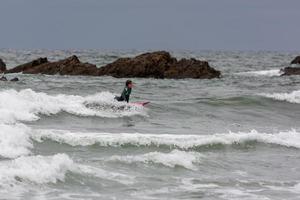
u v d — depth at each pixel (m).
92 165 60.22
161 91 152.00
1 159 59.81
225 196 54.19
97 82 167.62
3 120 84.44
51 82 160.88
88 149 69.19
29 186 51.44
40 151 65.88
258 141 81.38
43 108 95.69
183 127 96.19
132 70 199.75
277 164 70.94
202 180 59.75
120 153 68.50
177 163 64.31
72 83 159.38
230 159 71.19
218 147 76.56
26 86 143.25
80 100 107.31
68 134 74.44
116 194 52.66
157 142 73.19
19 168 53.62
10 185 50.78
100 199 50.75
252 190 57.28
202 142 75.81
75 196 50.91
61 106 99.62
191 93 150.12
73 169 56.69
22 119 88.19
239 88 172.88
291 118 120.25
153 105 115.12
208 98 130.88
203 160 67.75
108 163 61.66
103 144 71.31
